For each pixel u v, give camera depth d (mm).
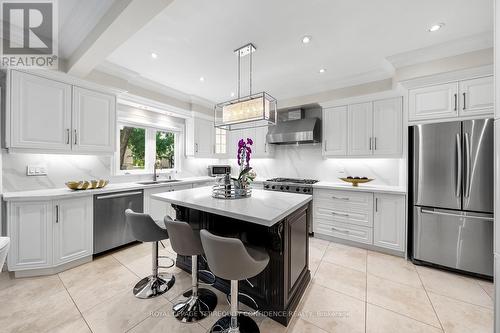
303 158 4172
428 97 2457
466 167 2203
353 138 3270
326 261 2574
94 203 2561
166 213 3467
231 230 1923
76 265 2408
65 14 1827
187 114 4188
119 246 2928
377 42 2250
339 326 1567
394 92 2885
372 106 3109
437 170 2352
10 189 2355
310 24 1943
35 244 2158
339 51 2426
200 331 1521
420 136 2449
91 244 2518
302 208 1995
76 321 1595
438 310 1721
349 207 3057
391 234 2727
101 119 2783
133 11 1479
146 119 3785
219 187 2180
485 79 2174
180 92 3820
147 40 2182
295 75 3090
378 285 2072
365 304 1802
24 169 2451
